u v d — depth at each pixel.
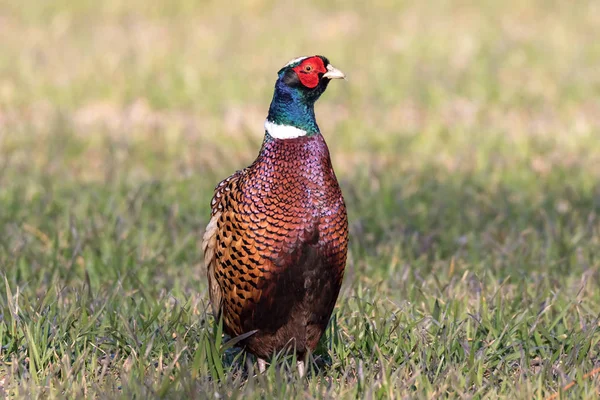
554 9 48.94
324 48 40.12
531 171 23.25
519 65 37.16
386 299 13.70
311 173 11.12
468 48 39.81
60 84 33.47
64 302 13.83
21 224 17.72
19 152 24.94
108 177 21.80
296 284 11.19
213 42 41.66
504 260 16.06
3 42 40.97
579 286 14.71
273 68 36.81
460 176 22.69
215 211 11.59
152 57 38.16
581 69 36.38
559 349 12.15
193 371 10.98
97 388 11.07
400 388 11.13
